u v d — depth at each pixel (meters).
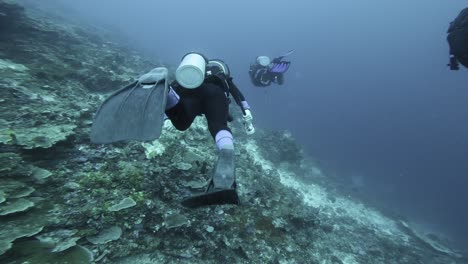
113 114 1.73
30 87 5.79
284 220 5.60
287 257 4.66
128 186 4.04
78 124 5.20
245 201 5.41
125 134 1.63
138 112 1.72
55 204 3.36
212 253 3.87
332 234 7.62
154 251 3.42
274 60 7.05
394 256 8.11
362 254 7.23
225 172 1.67
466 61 4.25
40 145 4.01
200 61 2.15
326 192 11.56
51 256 2.64
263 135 12.10
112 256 3.07
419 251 9.62
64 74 7.22
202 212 4.44
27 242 2.73
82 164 4.22
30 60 7.45
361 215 11.16
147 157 4.98
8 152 3.77
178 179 4.79
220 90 2.23
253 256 4.26
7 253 2.51
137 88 1.91
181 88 2.12
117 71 9.73
